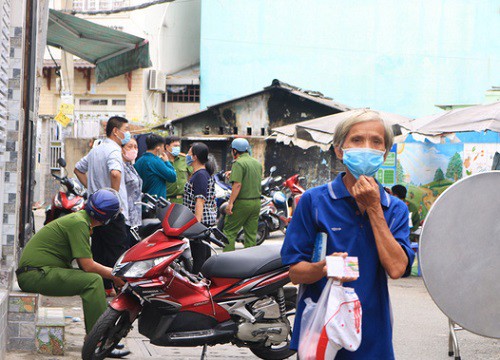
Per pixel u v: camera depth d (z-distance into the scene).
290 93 24.69
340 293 3.28
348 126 3.39
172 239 5.75
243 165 9.98
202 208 9.20
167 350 6.65
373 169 3.34
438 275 3.66
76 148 23.61
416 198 12.56
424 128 10.70
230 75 30.78
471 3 30.91
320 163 23.64
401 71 31.05
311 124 13.30
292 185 16.66
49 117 22.88
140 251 5.67
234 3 30.73
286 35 30.95
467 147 12.55
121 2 29.19
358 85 31.11
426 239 3.65
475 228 3.69
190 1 33.22
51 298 8.82
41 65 10.41
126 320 5.76
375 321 3.39
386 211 3.44
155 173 9.73
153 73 29.31
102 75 27.88
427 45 31.00
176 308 5.75
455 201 3.67
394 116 12.57
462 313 3.69
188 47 33.44
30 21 7.59
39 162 22.28
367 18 30.97
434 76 31.08
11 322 6.13
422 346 6.95
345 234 3.40
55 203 9.60
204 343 5.87
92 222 6.20
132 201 8.95
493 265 3.70
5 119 6.54
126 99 29.20
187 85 31.08
